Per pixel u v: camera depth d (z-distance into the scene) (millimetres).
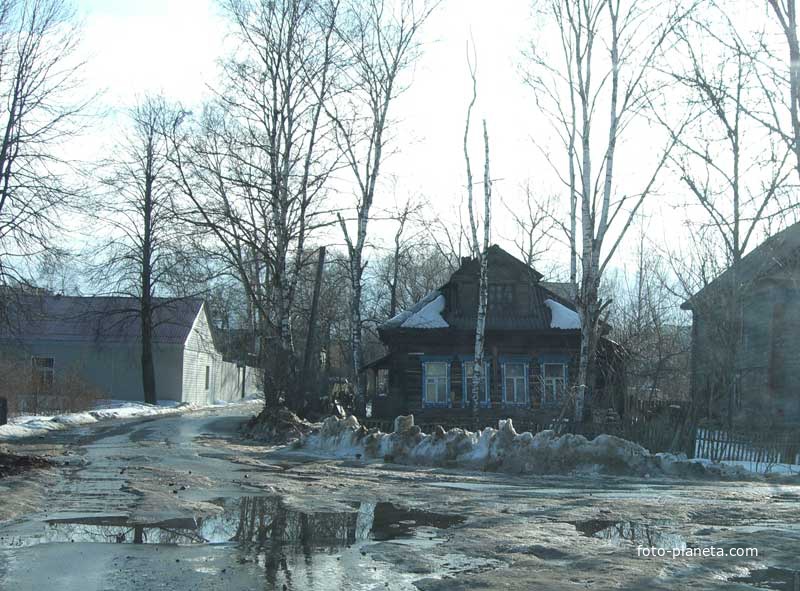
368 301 66125
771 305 32844
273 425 25156
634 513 10062
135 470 14180
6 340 36781
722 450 18766
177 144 32531
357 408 32469
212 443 22641
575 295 25094
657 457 16109
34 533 8195
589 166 24781
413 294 60656
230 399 66812
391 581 6371
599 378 30812
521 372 34438
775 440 18328
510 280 35438
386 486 12812
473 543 7910
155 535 8172
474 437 17438
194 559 7055
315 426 25250
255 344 40656
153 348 51594
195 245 29484
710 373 25734
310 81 29062
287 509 10055
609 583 6348
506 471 16078
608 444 16219
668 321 47406
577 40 25141
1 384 30578
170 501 10391
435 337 34625
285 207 28781
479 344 27562
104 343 49094
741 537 8352
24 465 13961
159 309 49062
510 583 6305
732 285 26109
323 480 13555
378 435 19188
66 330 50625
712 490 13117
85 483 12117
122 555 7164
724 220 24078
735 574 6754
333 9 29234
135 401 48562
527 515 9789
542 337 34625
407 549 7582
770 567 7031
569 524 9156
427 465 17141
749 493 12641
